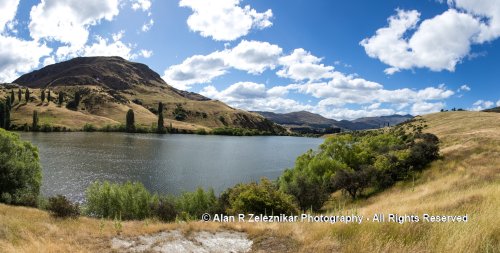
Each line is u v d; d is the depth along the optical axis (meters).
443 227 8.34
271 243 10.58
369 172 52.22
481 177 36.31
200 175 90.81
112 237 13.43
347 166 65.00
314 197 42.47
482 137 61.38
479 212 9.95
